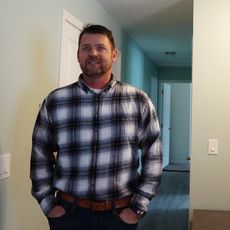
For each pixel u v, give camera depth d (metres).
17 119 1.81
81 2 2.75
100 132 1.51
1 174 1.67
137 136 1.57
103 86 1.56
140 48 5.35
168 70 7.21
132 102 1.57
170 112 8.38
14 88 1.76
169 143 8.19
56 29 2.29
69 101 1.55
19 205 1.87
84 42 1.55
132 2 3.18
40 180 1.56
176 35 4.45
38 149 1.58
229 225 2.08
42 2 2.06
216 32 2.52
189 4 3.17
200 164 2.52
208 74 2.52
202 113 2.52
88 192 1.49
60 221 1.53
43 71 2.10
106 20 3.48
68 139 1.52
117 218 1.50
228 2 2.51
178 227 3.68
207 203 2.51
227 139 2.49
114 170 1.50
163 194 5.09
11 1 1.70
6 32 1.67
